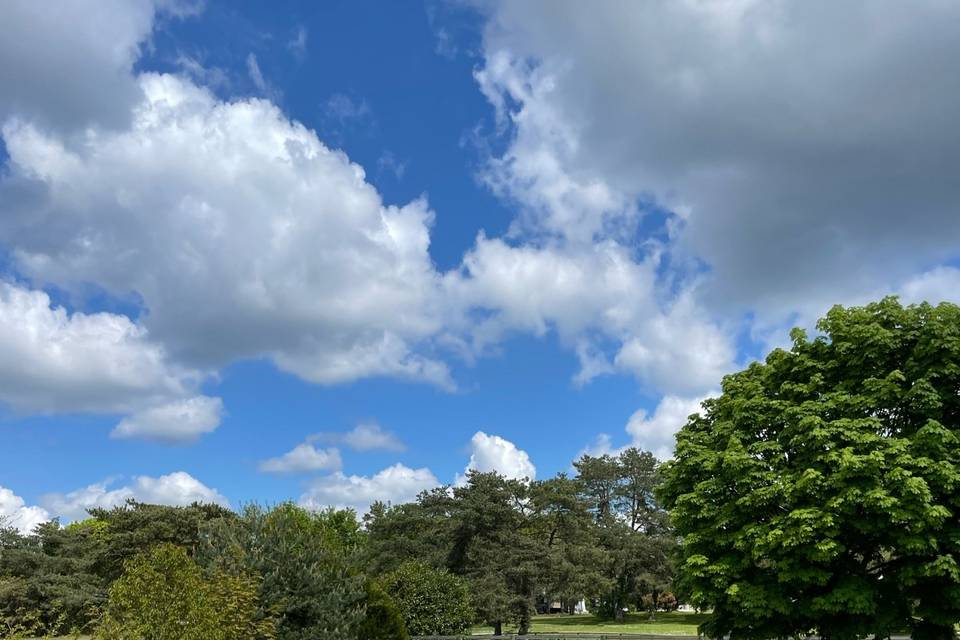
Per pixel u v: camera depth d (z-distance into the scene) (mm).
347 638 16547
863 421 19625
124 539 47469
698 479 23531
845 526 19734
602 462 83375
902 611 19875
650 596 72688
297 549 17922
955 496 18328
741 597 20781
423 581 34625
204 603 12438
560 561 53250
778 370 24031
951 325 20328
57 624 15898
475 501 52969
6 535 47375
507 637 37156
